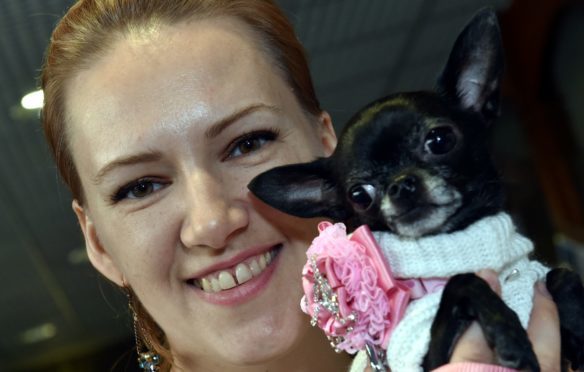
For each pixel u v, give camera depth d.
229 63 0.64
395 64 1.77
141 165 0.63
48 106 0.68
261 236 0.63
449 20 1.61
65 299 2.85
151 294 0.64
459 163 0.60
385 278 0.58
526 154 2.03
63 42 0.66
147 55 0.63
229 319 0.63
